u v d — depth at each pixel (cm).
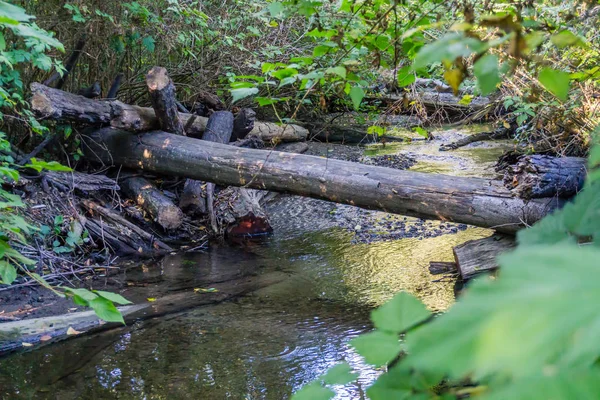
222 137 691
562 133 514
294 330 379
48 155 634
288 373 321
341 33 219
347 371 76
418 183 470
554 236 81
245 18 686
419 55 89
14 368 327
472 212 446
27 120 566
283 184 524
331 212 667
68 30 644
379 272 486
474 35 109
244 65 743
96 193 595
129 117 586
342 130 955
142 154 600
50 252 498
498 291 35
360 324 387
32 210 523
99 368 329
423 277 469
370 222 627
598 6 285
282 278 480
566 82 95
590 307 31
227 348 354
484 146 932
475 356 32
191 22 663
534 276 34
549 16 337
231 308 418
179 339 367
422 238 568
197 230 602
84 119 567
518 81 455
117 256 529
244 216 599
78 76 704
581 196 84
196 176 574
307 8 211
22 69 624
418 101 498
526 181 430
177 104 750
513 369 30
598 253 35
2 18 115
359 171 496
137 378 317
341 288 454
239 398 296
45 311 404
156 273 491
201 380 315
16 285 439
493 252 453
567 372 32
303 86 210
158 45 739
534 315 32
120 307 416
